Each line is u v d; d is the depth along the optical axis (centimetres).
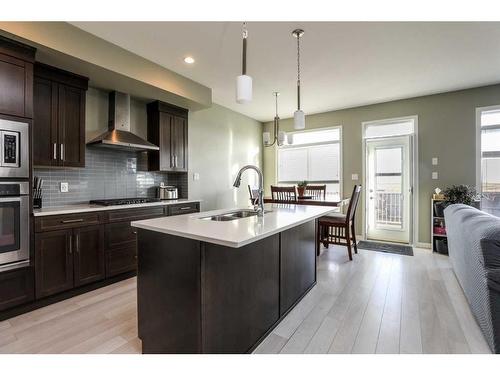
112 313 225
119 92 343
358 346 178
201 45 279
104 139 309
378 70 340
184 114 422
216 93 434
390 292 263
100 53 265
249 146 588
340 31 251
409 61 314
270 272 196
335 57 304
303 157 585
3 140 215
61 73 275
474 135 404
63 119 278
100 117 340
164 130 390
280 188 432
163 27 245
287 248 222
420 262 357
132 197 386
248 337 172
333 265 346
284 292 216
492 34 256
